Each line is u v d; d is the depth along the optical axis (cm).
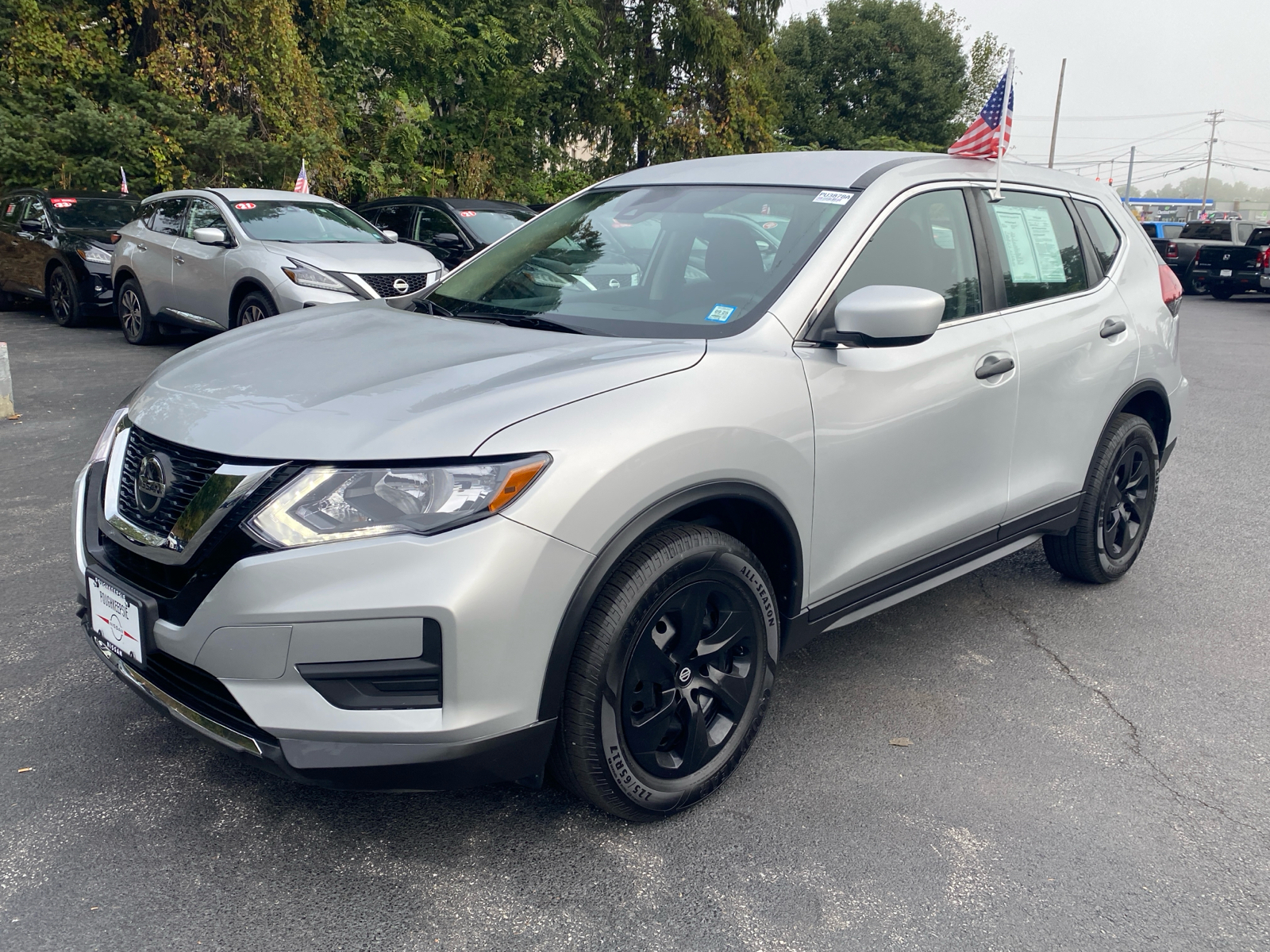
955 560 335
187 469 226
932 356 305
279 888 224
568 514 213
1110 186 435
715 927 216
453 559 205
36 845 236
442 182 2108
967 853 245
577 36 2317
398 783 212
